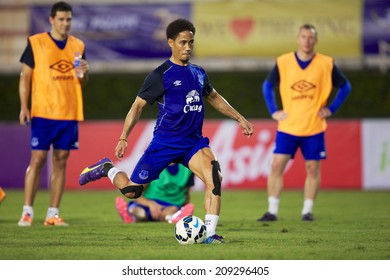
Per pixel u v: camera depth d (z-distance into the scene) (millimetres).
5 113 82125
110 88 81938
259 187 66562
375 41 76000
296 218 43781
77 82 39500
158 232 35656
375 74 78750
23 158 68312
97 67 80688
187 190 42406
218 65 79688
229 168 66938
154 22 78125
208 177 30000
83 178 32031
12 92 82000
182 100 29969
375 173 66188
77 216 45531
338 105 42531
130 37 78500
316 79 42031
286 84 42375
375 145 66125
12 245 31000
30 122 39156
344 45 76250
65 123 39156
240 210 49156
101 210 49719
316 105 42094
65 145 39312
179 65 30141
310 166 42469
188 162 30453
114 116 81812
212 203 30234
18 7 80188
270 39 77375
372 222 41188
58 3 38750
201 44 78125
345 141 66375
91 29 78688
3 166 68500
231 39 77875
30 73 38719
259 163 66562
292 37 76938
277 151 42406
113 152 67312
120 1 79438
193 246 30078
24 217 39219
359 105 79000
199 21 78000
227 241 31703
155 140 30547
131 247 30109
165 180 41438
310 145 42125
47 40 38875
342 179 66562
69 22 38844
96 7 78438
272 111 42688
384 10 75688
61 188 39719
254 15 77312
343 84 42656
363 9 75812
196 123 30406
